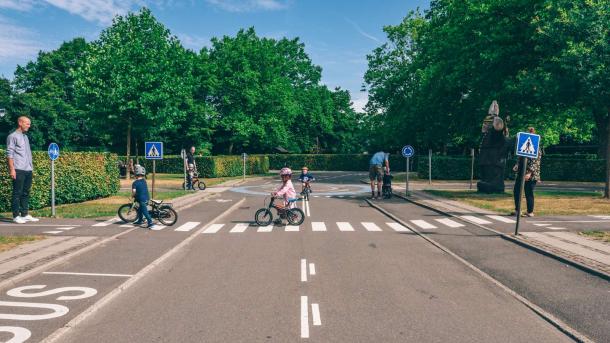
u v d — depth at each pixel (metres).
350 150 81.38
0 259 8.66
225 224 14.16
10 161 13.26
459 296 6.70
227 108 50.47
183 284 7.31
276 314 5.90
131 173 39.38
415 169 61.56
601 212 15.77
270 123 50.53
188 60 40.34
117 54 33.09
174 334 5.24
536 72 24.14
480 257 9.29
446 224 13.78
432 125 38.91
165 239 11.30
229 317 5.79
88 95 33.81
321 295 6.72
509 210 16.59
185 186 27.53
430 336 5.19
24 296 6.65
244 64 48.75
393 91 46.16
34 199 16.30
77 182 19.19
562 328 5.41
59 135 53.78
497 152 23.94
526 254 9.56
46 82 58.19
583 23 19.38
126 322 5.63
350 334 5.23
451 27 34.22
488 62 26.30
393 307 6.19
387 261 8.95
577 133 43.03
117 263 8.71
